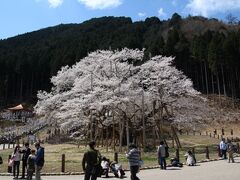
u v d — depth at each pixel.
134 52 39.03
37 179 14.13
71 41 122.62
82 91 38.69
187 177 15.86
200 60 77.50
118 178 16.45
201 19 142.00
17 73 100.88
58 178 16.52
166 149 20.44
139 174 17.34
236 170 18.52
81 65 42.22
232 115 62.75
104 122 35.69
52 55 103.00
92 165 12.11
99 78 37.47
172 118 34.97
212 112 56.50
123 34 120.50
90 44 103.31
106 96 32.88
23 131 58.16
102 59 37.78
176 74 36.91
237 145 32.34
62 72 46.84
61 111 43.56
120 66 37.00
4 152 32.44
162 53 79.56
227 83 80.94
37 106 50.06
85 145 38.00
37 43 150.75
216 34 84.06
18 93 100.88
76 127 42.09
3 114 84.31
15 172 17.73
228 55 70.94
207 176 16.08
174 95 35.44
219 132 54.03
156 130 35.91
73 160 24.47
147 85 35.66
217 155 28.22
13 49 144.50
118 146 36.12
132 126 34.19
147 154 28.66
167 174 17.22
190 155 22.08
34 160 15.02
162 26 137.75
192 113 36.69
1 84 98.44
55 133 49.69
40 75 100.31
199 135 49.94
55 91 50.03
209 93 79.75
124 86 32.72
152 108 34.91
